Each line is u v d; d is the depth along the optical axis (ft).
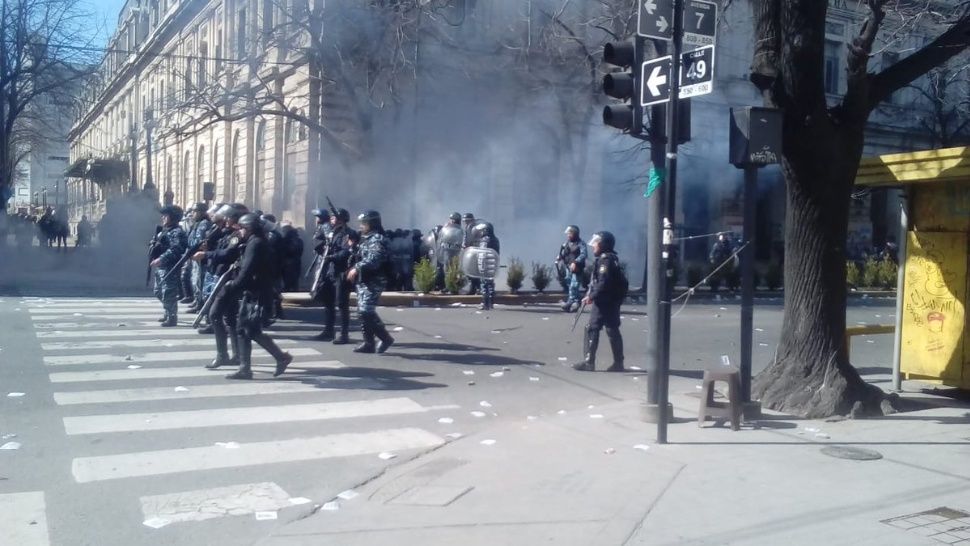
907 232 32.81
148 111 120.67
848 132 29.17
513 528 17.89
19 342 39.50
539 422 27.40
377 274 39.29
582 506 19.26
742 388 27.89
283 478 21.15
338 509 19.04
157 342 40.11
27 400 28.19
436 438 25.23
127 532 17.38
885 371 39.63
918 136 109.29
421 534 17.54
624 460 22.98
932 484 21.01
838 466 22.52
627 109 25.80
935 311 31.89
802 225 29.45
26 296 62.18
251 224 32.35
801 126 28.78
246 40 94.84
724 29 80.38
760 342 49.70
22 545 16.53
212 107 84.28
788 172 29.55
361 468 22.13
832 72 96.48
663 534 17.60
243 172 118.83
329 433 25.40
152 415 26.68
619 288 37.52
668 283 24.50
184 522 18.02
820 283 29.17
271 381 32.37
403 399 30.25
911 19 40.16
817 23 28.45
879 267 99.71
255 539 17.21
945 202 31.73
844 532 17.70
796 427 26.89
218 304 33.24
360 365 36.42
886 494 20.18
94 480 20.53
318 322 50.26
